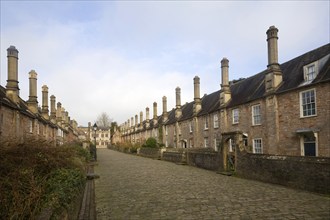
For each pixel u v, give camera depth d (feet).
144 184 40.70
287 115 61.77
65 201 17.35
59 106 149.18
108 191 35.29
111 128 304.71
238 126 80.89
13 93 64.85
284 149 62.23
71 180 22.80
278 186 38.06
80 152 64.64
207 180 44.55
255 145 72.79
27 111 75.31
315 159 33.09
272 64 67.00
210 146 98.99
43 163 23.75
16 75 66.08
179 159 80.18
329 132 51.55
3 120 55.57
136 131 222.89
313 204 27.07
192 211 25.09
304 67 58.95
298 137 58.59
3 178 18.07
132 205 27.66
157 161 90.58
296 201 28.48
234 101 84.84
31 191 16.85
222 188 36.81
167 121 151.74
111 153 156.15
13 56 65.57
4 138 24.61
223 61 90.79
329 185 30.96
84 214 24.09
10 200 16.60
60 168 26.45
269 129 66.54
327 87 52.21
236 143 50.29
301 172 35.09
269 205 26.84
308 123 56.24
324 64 55.83
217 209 25.67
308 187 33.94
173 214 24.20
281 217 22.80
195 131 112.06
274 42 67.31
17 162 21.12
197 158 68.39
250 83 85.76
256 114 73.05
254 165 44.86
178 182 42.50
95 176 47.47
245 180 44.39
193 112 116.37
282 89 63.41
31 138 26.27
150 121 197.77
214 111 96.12
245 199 29.76
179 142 130.21
